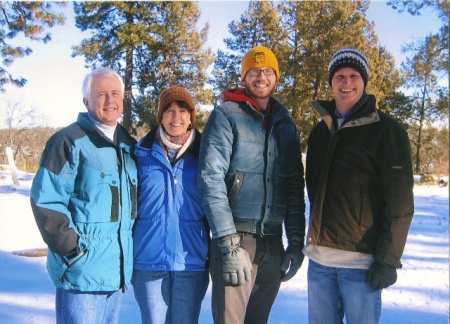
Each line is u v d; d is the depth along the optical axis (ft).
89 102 8.48
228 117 8.58
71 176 7.97
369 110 8.27
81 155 8.05
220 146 8.45
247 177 8.54
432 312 11.85
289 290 13.71
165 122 8.96
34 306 12.21
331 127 8.70
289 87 87.51
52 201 7.74
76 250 7.88
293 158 9.21
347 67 8.46
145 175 8.91
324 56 82.89
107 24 76.64
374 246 8.21
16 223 23.39
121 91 8.67
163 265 8.70
